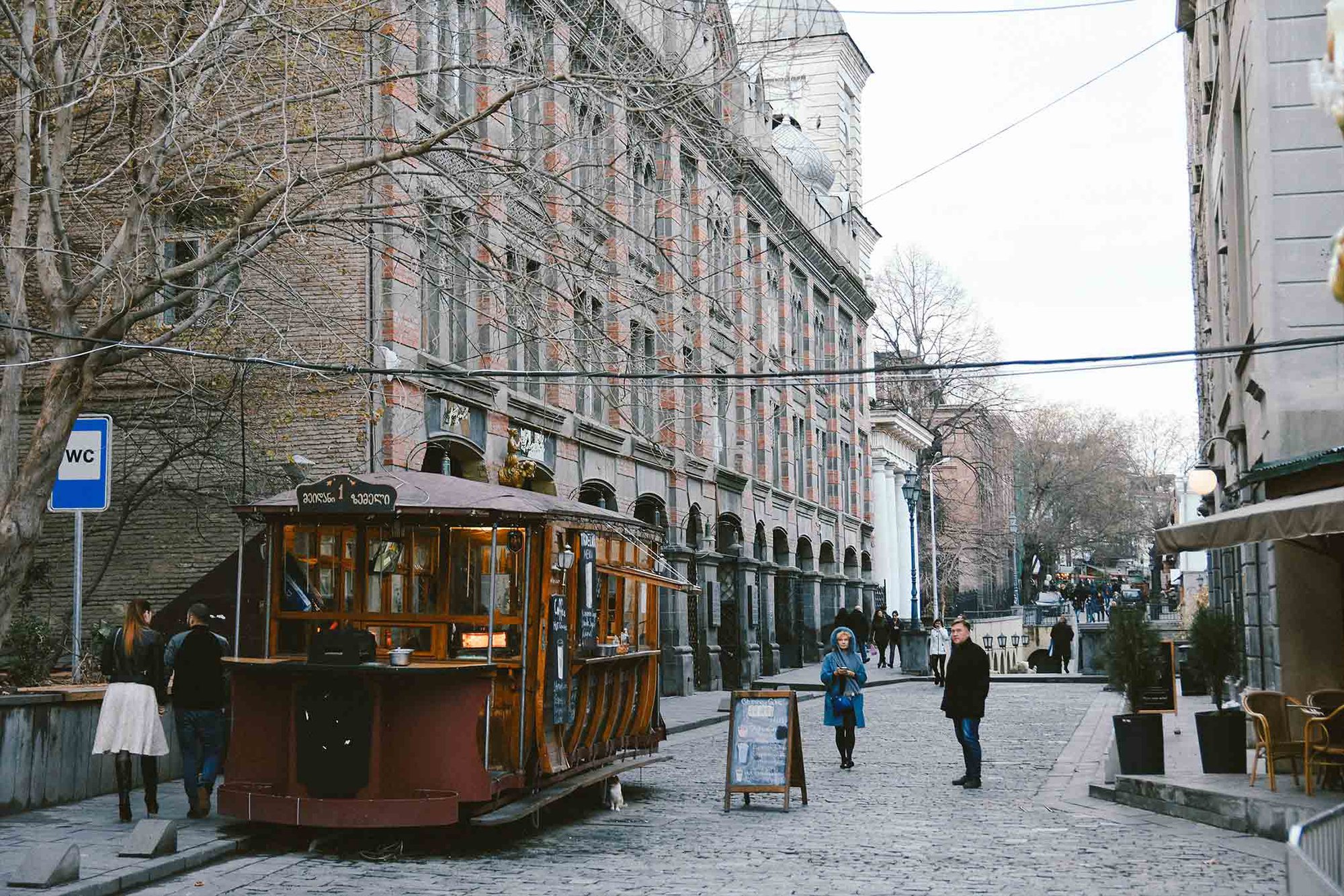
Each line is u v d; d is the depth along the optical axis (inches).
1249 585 844.0
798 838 508.1
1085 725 1025.5
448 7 745.6
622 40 607.2
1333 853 260.5
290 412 790.5
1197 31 1280.8
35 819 507.2
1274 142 713.6
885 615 1940.2
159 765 627.2
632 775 725.3
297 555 528.1
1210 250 1146.0
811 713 1180.5
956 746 877.8
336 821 465.1
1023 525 3720.5
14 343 525.7
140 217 546.6
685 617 1347.2
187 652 520.4
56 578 828.0
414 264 690.2
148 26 568.4
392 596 519.8
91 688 586.2
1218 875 425.1
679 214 1341.0
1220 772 607.8
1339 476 661.9
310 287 790.5
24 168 536.4
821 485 2052.2
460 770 472.7
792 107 2411.4
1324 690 588.4
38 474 519.8
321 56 588.4
